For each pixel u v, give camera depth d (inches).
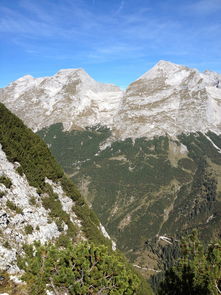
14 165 1475.1
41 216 1337.4
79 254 674.2
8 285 799.1
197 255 957.8
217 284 880.9
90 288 644.1
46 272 645.9
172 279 978.7
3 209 1136.8
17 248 999.6
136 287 692.1
